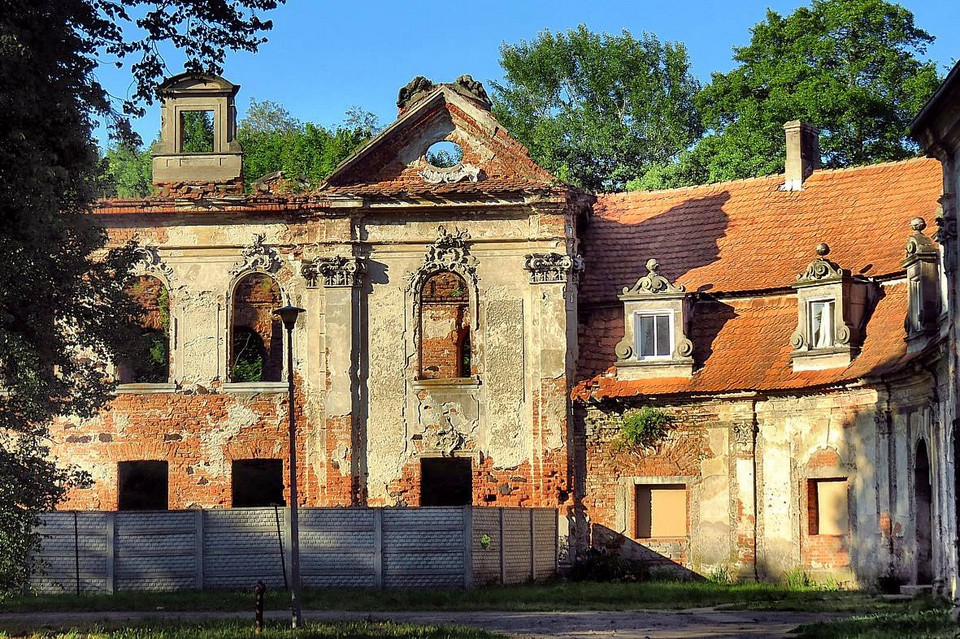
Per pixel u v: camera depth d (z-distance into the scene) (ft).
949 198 92.22
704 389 129.29
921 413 108.37
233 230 138.10
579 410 134.72
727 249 139.03
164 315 148.46
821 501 123.44
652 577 130.00
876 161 176.76
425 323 148.97
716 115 189.16
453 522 118.83
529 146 230.89
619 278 140.56
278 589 118.42
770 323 132.36
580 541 133.28
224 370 136.77
